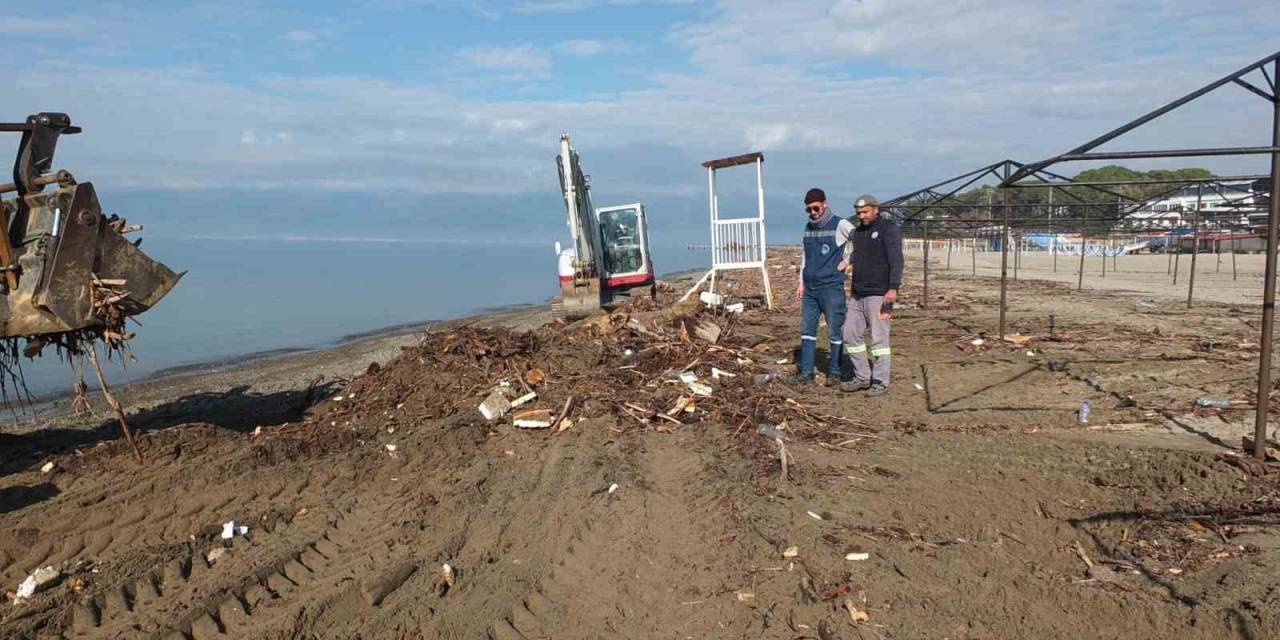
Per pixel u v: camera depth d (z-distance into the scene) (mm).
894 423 7500
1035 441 6652
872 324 8555
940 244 57281
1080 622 3846
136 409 10633
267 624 4219
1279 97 5242
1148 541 4586
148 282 6672
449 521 5520
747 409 7895
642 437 7242
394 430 7637
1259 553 4238
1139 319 14359
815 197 8836
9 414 11320
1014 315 15469
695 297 17531
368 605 4449
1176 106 5340
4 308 6090
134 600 4512
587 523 5371
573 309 17422
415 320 24703
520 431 7484
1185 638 3623
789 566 4574
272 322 24562
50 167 6586
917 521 5137
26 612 4316
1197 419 7086
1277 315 14453
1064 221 20734
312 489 6203
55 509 5625
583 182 18031
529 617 4285
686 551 4875
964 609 4031
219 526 5438
